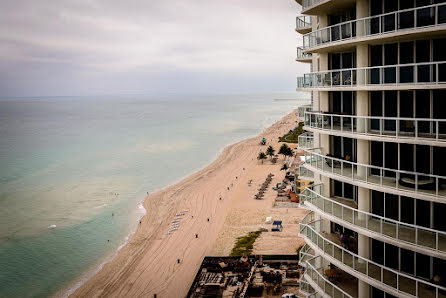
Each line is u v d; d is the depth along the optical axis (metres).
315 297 29.33
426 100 20.80
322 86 25.33
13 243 66.81
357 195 26.17
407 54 21.47
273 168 114.44
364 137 22.23
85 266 58.62
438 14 19.08
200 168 122.69
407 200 21.94
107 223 75.69
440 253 19.31
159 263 57.88
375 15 22.17
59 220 77.75
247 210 77.69
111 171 120.56
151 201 88.56
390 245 23.11
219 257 55.72
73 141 189.12
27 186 103.69
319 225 29.52
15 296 50.84
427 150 20.97
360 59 22.83
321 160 27.02
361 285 24.41
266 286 46.88
